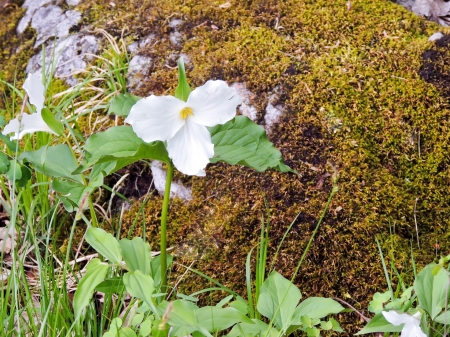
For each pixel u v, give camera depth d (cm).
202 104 41
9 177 56
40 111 52
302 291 60
